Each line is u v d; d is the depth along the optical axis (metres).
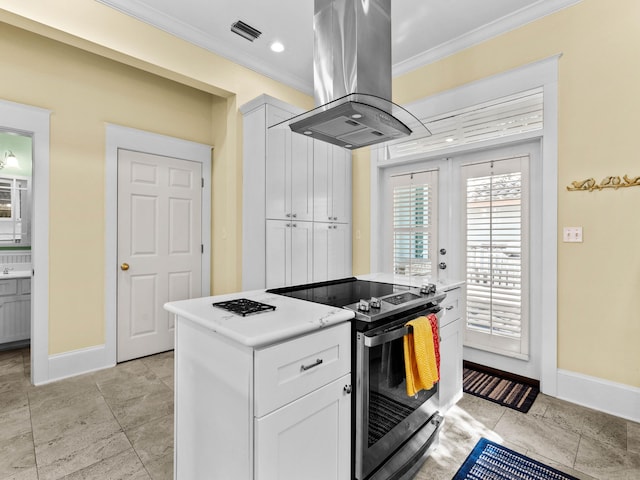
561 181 2.30
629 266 2.07
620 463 1.63
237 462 1.05
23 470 1.56
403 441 1.52
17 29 2.39
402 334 1.42
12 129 2.35
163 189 3.16
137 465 1.61
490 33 2.64
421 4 2.38
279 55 3.10
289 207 3.05
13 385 2.46
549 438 1.84
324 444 1.19
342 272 3.58
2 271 3.47
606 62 2.14
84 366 2.68
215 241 3.47
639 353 2.04
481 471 1.58
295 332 1.06
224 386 1.10
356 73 1.76
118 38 2.35
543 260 2.37
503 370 2.67
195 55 2.76
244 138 3.10
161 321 3.16
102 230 2.78
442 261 3.04
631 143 2.06
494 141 2.64
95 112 2.75
